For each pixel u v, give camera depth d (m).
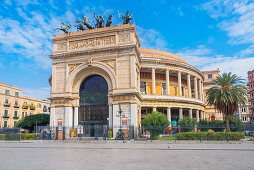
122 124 45.19
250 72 91.56
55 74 52.00
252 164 16.16
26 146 33.91
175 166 15.42
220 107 45.56
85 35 51.06
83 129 50.38
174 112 68.38
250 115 91.50
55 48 52.97
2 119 83.12
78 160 18.53
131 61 47.53
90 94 52.00
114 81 47.69
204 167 15.02
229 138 37.78
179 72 65.75
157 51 73.50
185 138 39.44
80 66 50.53
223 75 47.22
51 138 46.19
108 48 48.50
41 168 15.01
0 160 18.97
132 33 48.56
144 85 64.31
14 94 90.38
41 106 105.38
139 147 30.36
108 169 14.42
